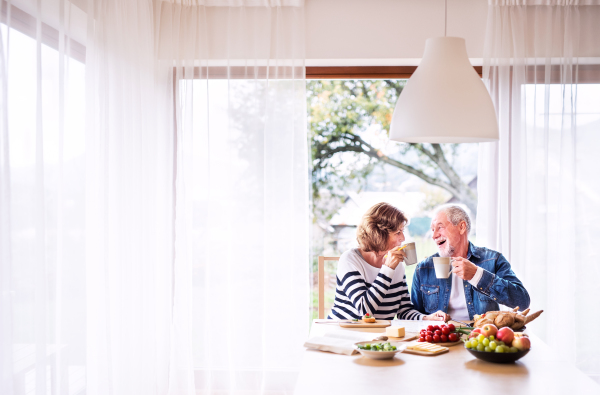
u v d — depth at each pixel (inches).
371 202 187.6
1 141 62.8
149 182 106.2
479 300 92.6
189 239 115.4
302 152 116.3
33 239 69.3
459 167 182.7
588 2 112.3
